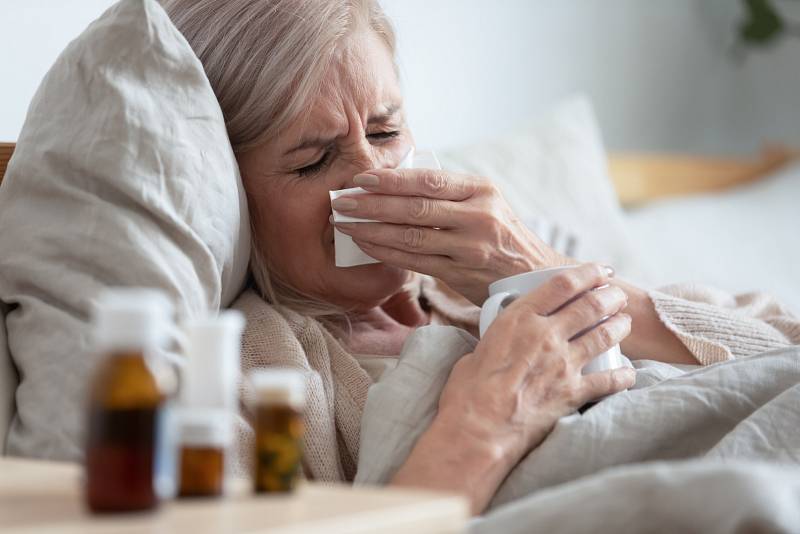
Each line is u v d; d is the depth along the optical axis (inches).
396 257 51.0
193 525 22.1
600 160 102.3
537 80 119.0
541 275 45.1
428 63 105.0
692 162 124.7
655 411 41.4
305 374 46.9
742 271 105.9
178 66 46.7
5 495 26.3
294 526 22.1
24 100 69.2
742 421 40.9
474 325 57.4
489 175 91.8
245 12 52.9
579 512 29.7
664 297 54.4
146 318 23.0
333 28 52.4
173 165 44.7
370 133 54.4
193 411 25.8
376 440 41.9
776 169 132.0
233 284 50.4
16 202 44.8
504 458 40.1
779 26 141.7
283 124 52.1
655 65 136.6
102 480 22.6
